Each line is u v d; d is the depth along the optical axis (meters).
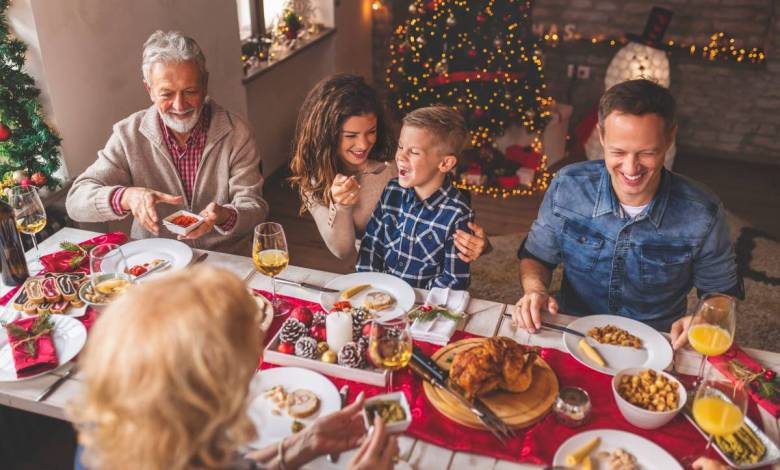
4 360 1.49
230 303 0.75
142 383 0.70
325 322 1.59
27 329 1.54
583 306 1.97
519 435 1.30
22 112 2.45
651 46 4.41
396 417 1.19
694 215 1.74
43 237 2.44
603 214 1.81
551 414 1.35
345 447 1.13
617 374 1.37
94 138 2.75
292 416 1.31
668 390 1.33
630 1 4.95
